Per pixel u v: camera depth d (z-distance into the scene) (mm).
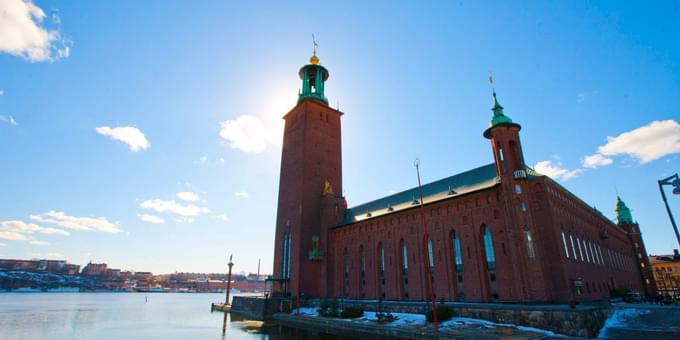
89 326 57312
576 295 41250
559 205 46750
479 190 47188
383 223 61188
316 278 70250
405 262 56594
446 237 50500
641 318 39438
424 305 43125
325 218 72938
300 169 76250
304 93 85812
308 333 41344
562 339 28609
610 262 64812
